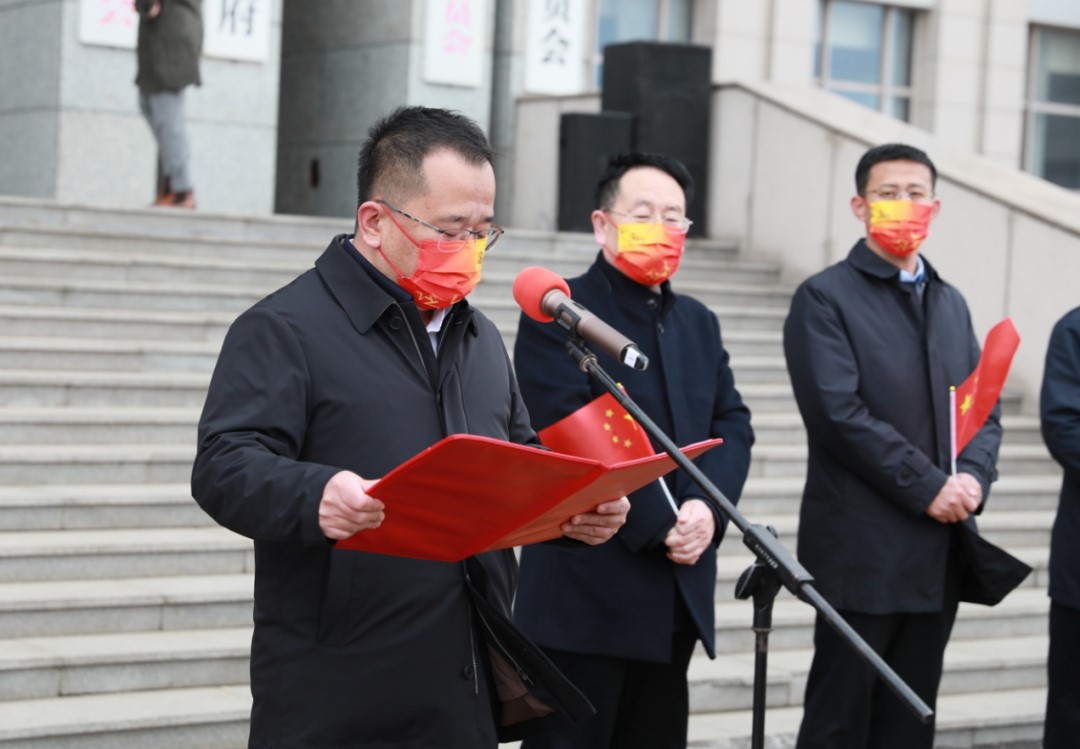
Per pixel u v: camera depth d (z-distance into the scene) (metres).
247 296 8.42
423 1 13.06
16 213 8.91
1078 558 4.86
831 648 4.78
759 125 11.12
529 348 4.39
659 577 4.25
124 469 6.63
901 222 4.86
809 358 4.82
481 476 2.69
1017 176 9.77
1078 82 17.75
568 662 4.28
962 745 6.09
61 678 5.24
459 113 3.13
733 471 4.43
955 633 7.01
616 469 2.85
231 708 5.20
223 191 12.36
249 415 2.92
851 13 16.30
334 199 13.92
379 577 2.98
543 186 12.80
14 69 12.13
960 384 4.91
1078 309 5.05
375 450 3.00
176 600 5.74
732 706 6.07
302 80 14.28
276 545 3.00
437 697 3.00
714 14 15.16
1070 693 4.91
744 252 11.20
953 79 16.58
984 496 4.71
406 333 3.08
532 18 13.54
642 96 11.35
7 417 6.67
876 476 4.68
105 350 7.46
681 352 4.46
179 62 10.09
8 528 6.09
